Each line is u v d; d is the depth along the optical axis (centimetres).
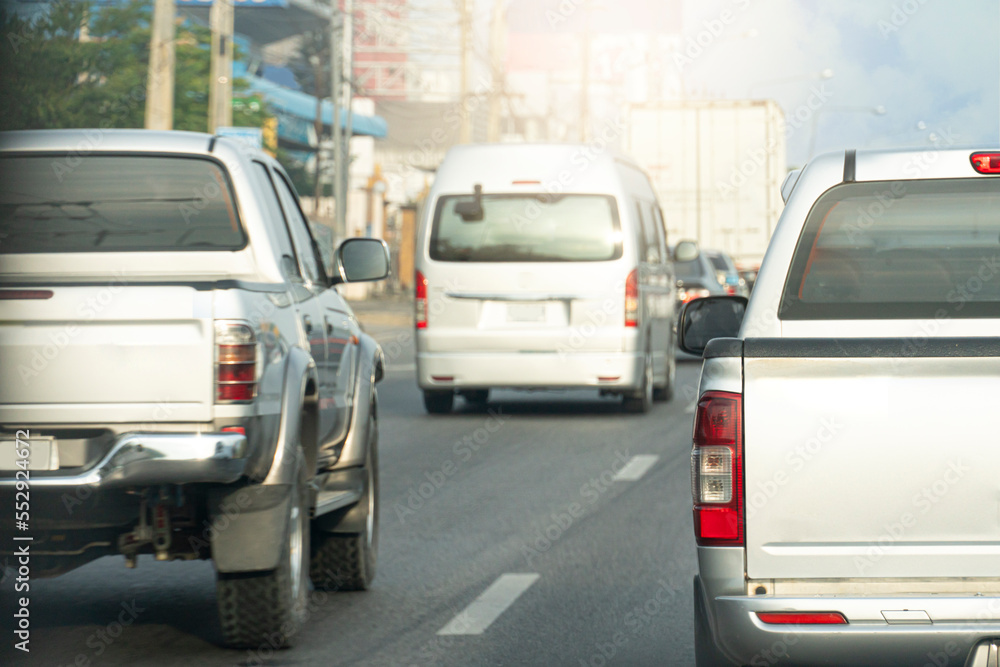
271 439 892
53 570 874
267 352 886
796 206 771
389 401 2756
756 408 650
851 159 775
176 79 6228
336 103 5969
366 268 1195
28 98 3109
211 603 1091
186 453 820
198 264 983
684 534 1392
